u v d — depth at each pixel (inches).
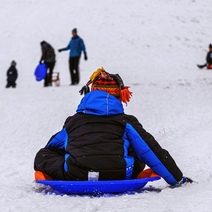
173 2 4227.4
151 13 3986.2
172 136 914.1
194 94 1625.2
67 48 2161.7
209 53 2854.3
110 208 381.7
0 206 393.1
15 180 593.6
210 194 411.2
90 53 3176.7
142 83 2174.0
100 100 474.3
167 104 1397.6
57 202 407.5
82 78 2637.8
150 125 1067.9
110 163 450.9
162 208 374.3
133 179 459.2
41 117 1218.0
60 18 3806.6
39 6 4067.4
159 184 515.8
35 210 377.1
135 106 1365.7
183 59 3115.2
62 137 492.7
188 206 373.7
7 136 979.9
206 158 674.8
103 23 3745.1
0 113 1282.0
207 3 4222.4
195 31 3673.7
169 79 2442.2
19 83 2605.8
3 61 3038.9
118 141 460.4
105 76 482.3
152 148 457.1
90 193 445.7
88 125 470.0
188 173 581.6
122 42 3408.0
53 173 471.5
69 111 1306.6
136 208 378.6
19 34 3481.8
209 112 1226.0
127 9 4050.2
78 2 4175.7
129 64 2979.8
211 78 2396.7
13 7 4037.9
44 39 3417.8
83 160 450.0
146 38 3503.9
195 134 901.8
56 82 2196.1
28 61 3038.9
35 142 922.7
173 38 3526.1
